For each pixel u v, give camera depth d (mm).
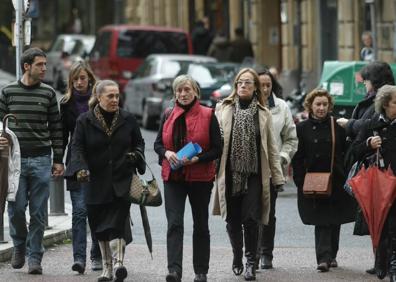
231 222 23984
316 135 24891
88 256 26594
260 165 23609
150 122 59688
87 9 134750
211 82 55125
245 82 23641
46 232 27734
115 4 118875
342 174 24844
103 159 22672
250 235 23547
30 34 31594
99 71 71875
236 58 69000
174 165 22359
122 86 69562
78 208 24141
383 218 22734
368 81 24375
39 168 23891
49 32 142875
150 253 24094
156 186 22859
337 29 66125
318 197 24578
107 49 70812
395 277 22812
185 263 25562
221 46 69500
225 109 23781
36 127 23859
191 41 71500
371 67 24328
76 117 24641
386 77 24328
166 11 99125
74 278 23438
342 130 24984
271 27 78438
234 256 24016
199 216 22906
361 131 23484
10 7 126000
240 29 70000
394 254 22922
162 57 60375
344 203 24828
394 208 22875
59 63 84938
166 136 22750
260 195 23609
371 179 22844
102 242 23016
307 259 26156
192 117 22719
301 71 71000
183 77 22859
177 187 22703
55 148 24156
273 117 25000
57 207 30578
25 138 23797
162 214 33500
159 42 70500
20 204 23922
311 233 30172
